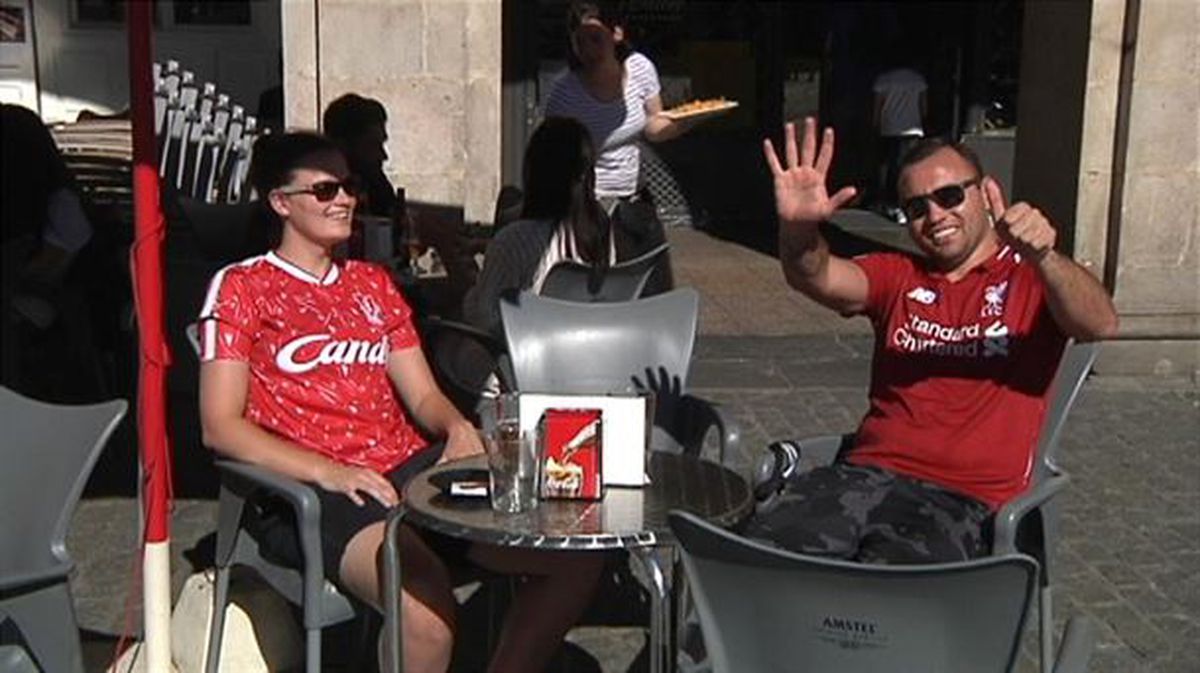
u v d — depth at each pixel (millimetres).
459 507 3242
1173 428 6566
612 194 6836
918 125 11172
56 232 6051
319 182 3744
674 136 6898
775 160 3586
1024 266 3666
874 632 2654
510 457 3205
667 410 4316
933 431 3643
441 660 3529
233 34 13031
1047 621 3666
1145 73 6977
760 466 3762
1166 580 4965
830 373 7344
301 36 7301
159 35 12938
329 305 3820
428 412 3887
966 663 2646
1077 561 5098
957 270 3732
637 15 10914
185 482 5711
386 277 4000
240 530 3691
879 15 11164
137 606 4578
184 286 5660
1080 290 3432
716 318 8367
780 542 3439
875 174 11492
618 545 3035
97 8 12836
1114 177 7156
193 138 9398
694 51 11047
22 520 3312
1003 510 3309
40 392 6488
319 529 3412
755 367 7422
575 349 4355
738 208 11211
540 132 4945
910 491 3576
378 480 3623
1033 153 7621
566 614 3680
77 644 3205
